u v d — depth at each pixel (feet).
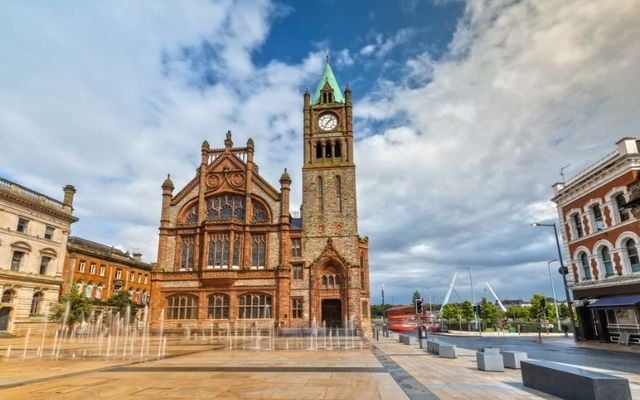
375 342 124.16
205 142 201.05
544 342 129.18
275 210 187.73
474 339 154.40
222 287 177.58
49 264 194.18
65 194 207.41
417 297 107.24
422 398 36.81
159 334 174.91
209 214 192.75
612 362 71.77
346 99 212.02
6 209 172.24
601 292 114.93
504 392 39.34
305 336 164.66
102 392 40.29
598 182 115.24
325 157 205.98
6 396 38.40
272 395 38.45
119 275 260.21
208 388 42.32
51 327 184.75
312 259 184.96
